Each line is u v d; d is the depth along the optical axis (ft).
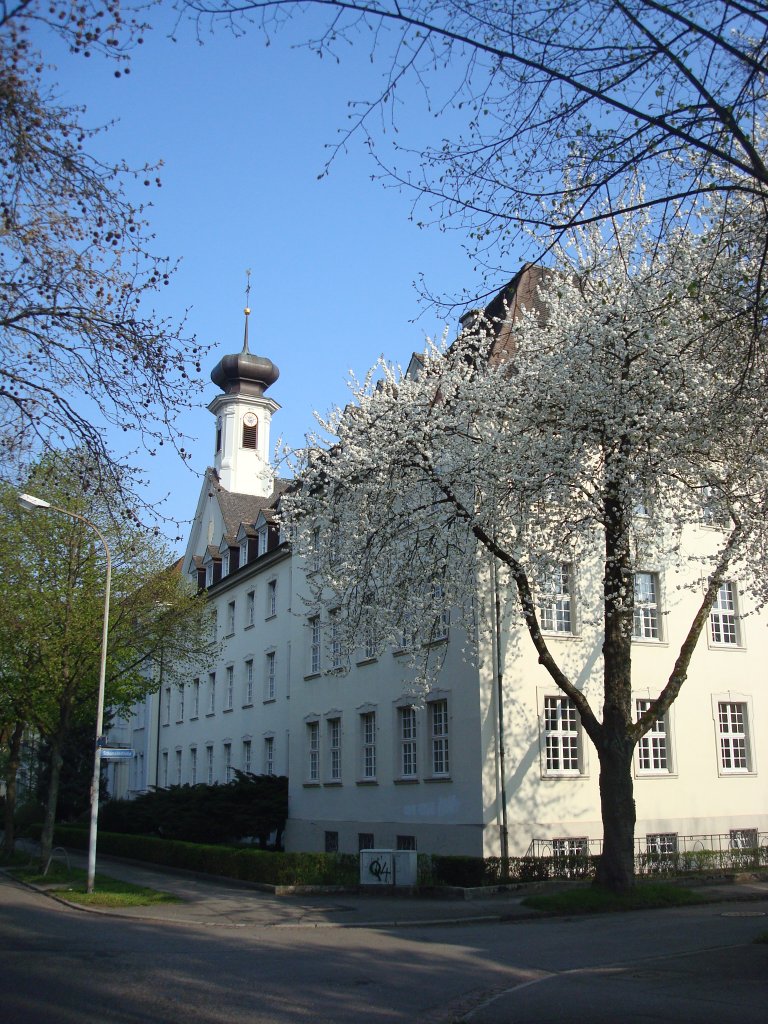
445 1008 32.40
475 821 78.02
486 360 72.28
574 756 83.25
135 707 195.83
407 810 88.33
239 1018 30.09
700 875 77.15
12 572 91.15
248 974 38.81
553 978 38.06
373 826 93.71
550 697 82.84
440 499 69.05
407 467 69.46
